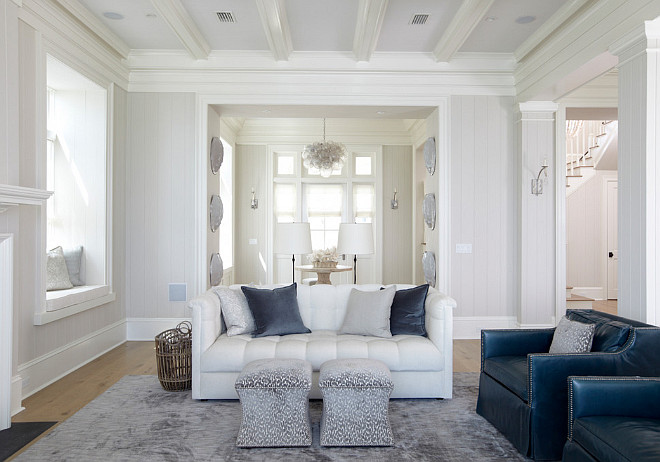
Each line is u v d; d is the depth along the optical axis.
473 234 5.99
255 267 8.99
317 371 3.67
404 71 5.86
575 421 2.33
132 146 5.82
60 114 5.18
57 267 4.80
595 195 8.98
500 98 6.01
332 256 6.78
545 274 5.90
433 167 6.18
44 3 3.96
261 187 9.02
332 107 6.05
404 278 9.11
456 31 4.85
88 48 4.76
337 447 2.94
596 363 2.74
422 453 2.85
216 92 5.86
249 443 2.92
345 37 5.27
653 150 3.44
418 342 3.75
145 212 5.84
